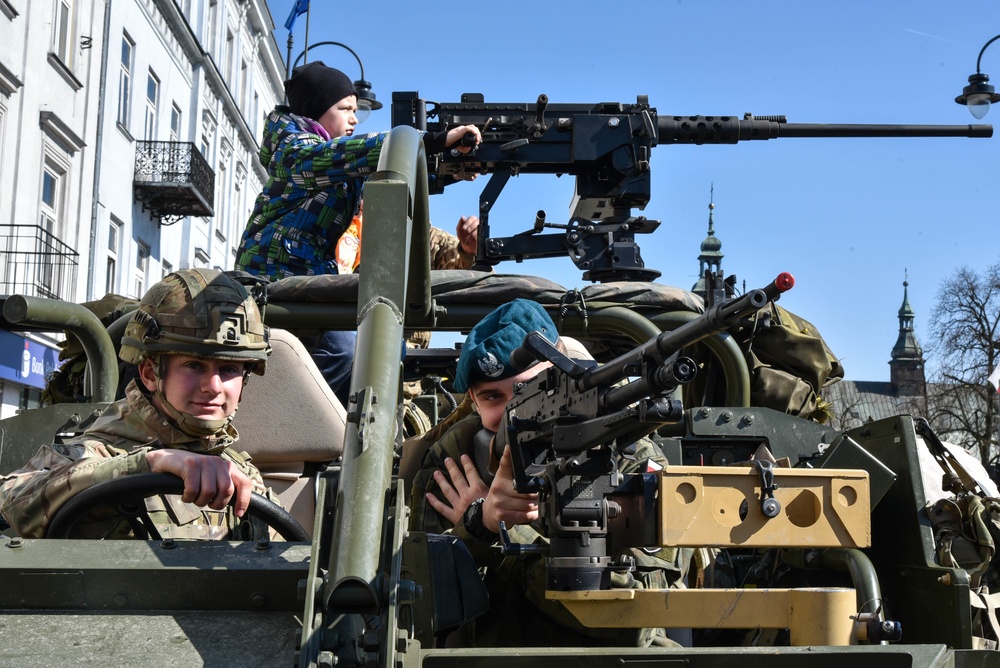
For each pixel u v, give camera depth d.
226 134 30.36
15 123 17.34
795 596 1.99
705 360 3.86
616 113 4.63
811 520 2.03
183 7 26.73
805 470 2.03
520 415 2.26
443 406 5.06
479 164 4.54
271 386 3.07
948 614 2.55
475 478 2.79
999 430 29.23
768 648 1.73
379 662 1.52
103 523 2.52
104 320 3.85
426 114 4.66
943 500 2.75
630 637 2.45
